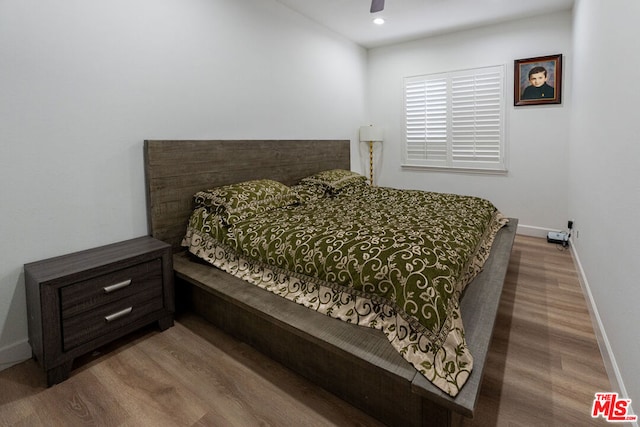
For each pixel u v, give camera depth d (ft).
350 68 15.65
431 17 12.98
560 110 12.98
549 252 12.03
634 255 4.79
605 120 6.98
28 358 6.56
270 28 11.33
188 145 8.95
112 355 6.64
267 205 9.16
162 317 7.45
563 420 4.92
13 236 6.28
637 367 4.50
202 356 6.61
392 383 4.80
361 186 13.17
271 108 11.59
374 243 6.10
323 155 13.92
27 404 5.41
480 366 4.49
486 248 8.39
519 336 7.06
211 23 9.46
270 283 6.88
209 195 8.87
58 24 6.57
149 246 7.47
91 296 6.24
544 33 12.89
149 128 8.25
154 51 8.20
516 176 14.16
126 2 7.61
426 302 4.87
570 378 5.80
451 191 15.75
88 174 7.23
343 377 5.38
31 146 6.39
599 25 7.69
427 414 4.52
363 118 17.01
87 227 7.29
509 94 13.84
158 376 6.04
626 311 5.08
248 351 6.77
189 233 8.71
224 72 9.91
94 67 7.16
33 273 5.97
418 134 16.12
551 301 8.51
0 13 5.87
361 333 5.33
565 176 13.21
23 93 6.21
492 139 14.42
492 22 13.55
